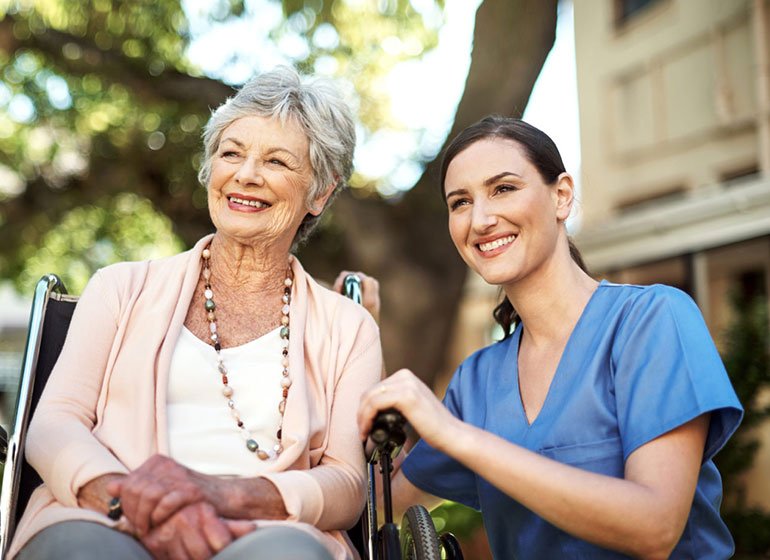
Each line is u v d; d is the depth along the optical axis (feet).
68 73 24.58
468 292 33.24
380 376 6.27
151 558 4.54
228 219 6.00
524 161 6.07
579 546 5.54
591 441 5.57
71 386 5.45
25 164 27.25
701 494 5.57
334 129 6.33
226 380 5.71
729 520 13.19
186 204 25.80
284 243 6.26
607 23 31.22
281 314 6.25
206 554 4.46
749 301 14.74
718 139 26.89
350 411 5.94
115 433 5.37
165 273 6.03
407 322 22.36
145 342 5.61
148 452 5.28
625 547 4.80
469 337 35.40
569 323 6.11
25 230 27.76
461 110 22.20
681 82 28.22
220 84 23.97
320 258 25.12
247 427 5.65
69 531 4.56
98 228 30.45
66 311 6.15
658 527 4.76
